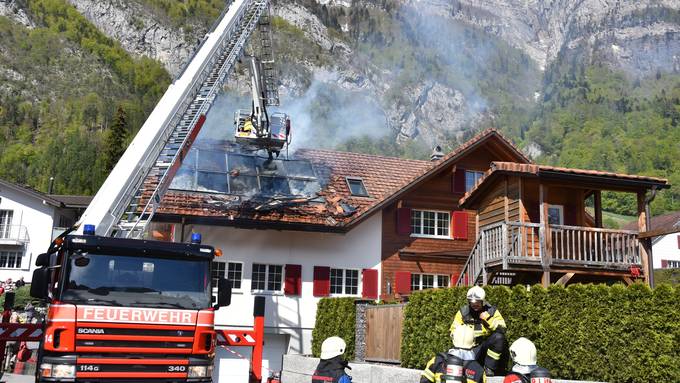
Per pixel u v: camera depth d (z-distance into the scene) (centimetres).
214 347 928
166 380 871
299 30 19400
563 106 18838
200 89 1564
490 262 1530
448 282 2212
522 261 1462
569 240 1645
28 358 1463
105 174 8400
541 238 1471
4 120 11069
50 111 11962
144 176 1275
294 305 2019
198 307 920
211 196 1967
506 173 1525
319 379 607
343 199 2156
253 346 984
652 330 876
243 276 1989
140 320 874
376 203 2086
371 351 1523
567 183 1520
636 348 886
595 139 15225
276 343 2019
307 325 2019
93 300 865
